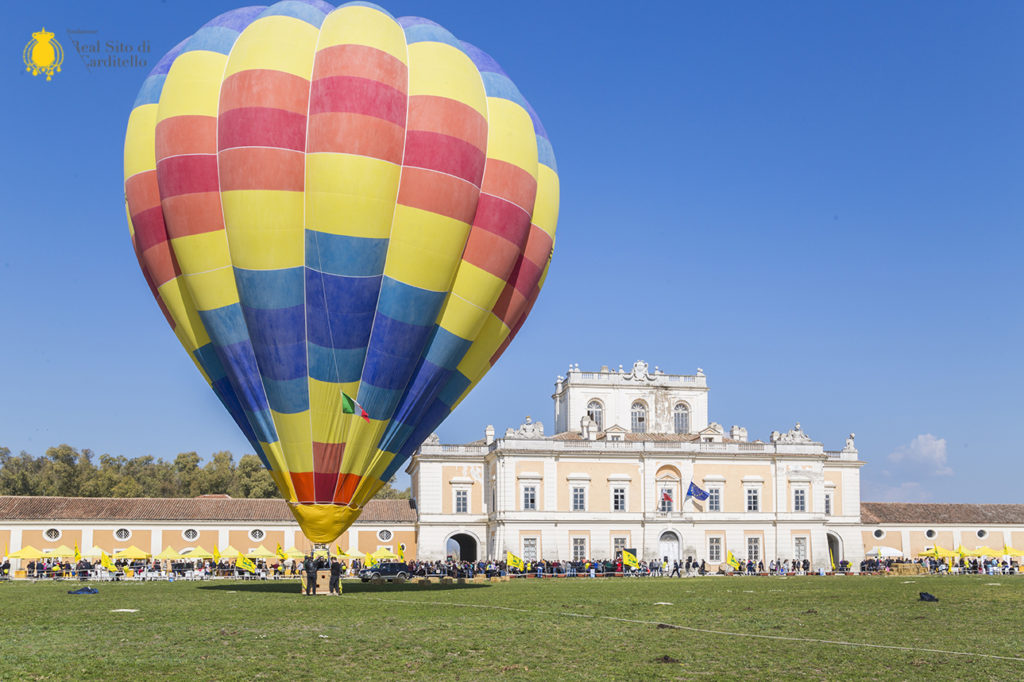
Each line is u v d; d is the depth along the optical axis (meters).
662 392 98.75
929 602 35.69
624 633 23.80
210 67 31.88
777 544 89.06
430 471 89.06
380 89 31.16
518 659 19.05
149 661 18.56
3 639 22.08
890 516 96.88
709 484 89.12
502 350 37.38
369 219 31.11
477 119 32.84
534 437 87.06
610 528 86.94
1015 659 19.25
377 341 32.62
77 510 82.25
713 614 29.84
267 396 33.09
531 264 36.31
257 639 22.06
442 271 32.56
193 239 31.66
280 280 31.38
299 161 30.80
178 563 70.94
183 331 34.22
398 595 40.31
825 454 91.56
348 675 17.08
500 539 84.88
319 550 41.50
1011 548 89.12
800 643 21.78
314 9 33.16
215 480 127.69
